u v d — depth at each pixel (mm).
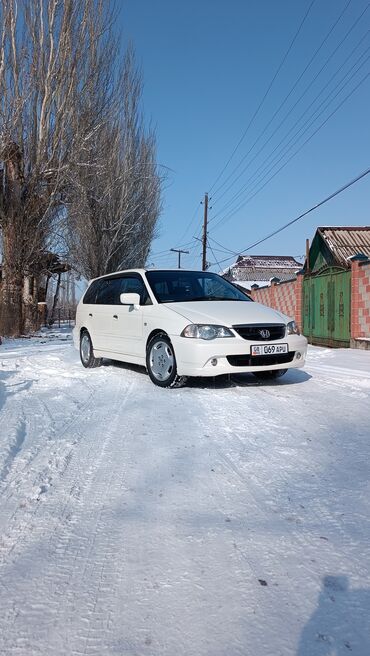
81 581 2066
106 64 18172
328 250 17859
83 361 8219
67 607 1904
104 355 7562
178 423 4355
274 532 2436
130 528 2498
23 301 18984
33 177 16500
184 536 2406
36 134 16531
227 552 2258
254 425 4277
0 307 17062
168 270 7199
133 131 24484
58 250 20219
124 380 6660
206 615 1845
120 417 4621
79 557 2246
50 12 16172
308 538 2379
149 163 26859
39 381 6824
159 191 28656
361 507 2715
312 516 2609
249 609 1873
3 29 15398
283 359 5871
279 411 4781
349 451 3621
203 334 5551
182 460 3436
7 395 5809
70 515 2658
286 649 1675
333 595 1946
